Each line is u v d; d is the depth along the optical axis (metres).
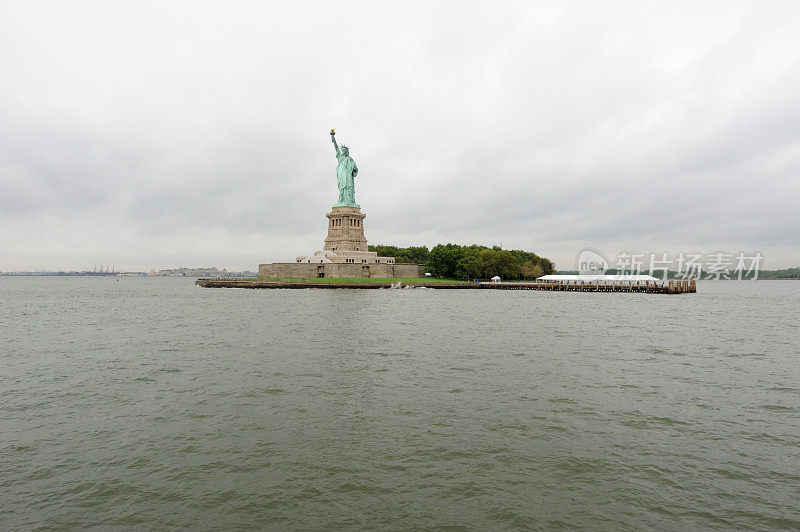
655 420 29.20
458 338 58.97
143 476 22.22
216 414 30.41
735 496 20.28
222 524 18.47
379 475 22.20
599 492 20.64
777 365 44.34
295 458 23.98
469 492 20.67
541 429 27.67
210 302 124.69
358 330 66.06
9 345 56.47
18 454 24.56
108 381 38.50
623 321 79.06
